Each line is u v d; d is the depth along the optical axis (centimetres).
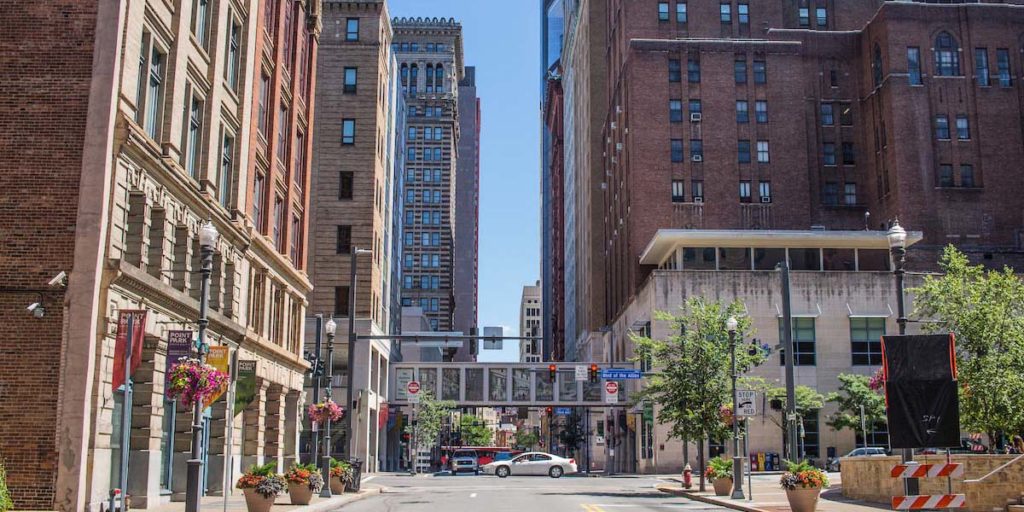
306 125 5112
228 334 3481
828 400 6475
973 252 7681
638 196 8131
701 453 4025
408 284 17538
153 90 2795
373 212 7325
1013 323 3100
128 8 2486
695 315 4259
